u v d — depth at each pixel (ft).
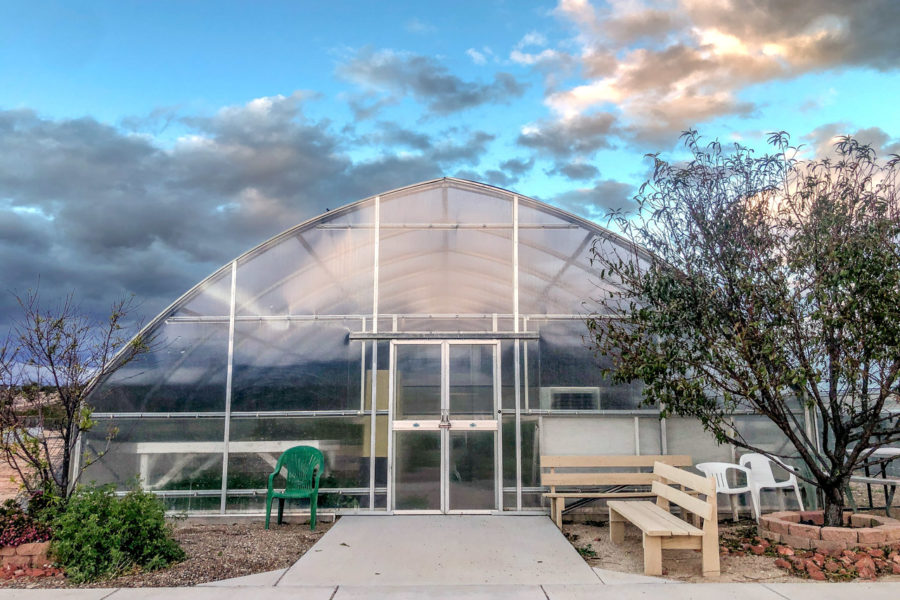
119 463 26.53
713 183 22.48
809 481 22.50
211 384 27.32
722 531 24.14
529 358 27.91
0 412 22.95
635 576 18.16
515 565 19.40
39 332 23.44
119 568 18.54
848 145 21.24
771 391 23.49
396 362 27.84
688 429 27.55
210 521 26.27
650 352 22.76
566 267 28.66
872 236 19.80
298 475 26.23
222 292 28.09
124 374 27.04
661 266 23.45
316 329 28.02
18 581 17.75
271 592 16.60
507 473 27.09
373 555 20.54
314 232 28.94
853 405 22.99
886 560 18.44
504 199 29.37
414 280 28.63
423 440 27.32
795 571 18.43
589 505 26.61
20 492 25.54
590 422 27.55
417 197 29.45
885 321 19.61
